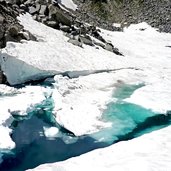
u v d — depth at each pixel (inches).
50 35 1360.7
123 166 614.5
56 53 1218.6
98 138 828.0
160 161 628.4
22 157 746.8
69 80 1107.3
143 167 605.6
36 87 1025.5
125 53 1621.6
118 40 1863.9
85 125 869.2
